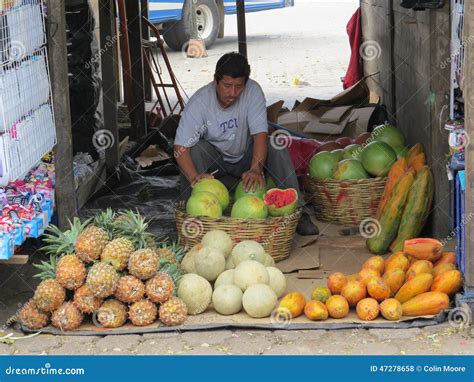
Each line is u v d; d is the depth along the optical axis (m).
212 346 4.06
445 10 5.18
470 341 4.04
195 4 15.26
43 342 4.13
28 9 4.63
